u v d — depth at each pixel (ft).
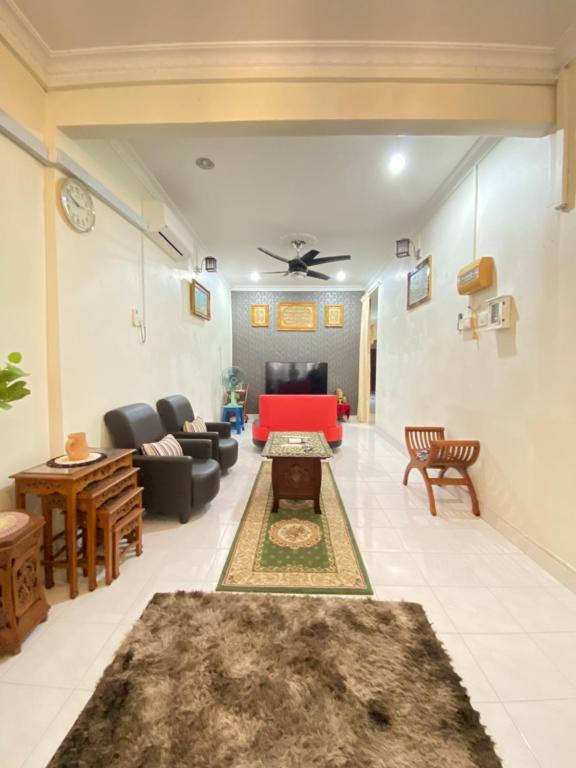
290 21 5.25
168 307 11.82
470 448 8.48
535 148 6.62
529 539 6.82
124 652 4.45
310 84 5.95
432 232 11.43
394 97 5.95
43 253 6.25
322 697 3.88
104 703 3.80
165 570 6.31
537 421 6.63
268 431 14.69
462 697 3.91
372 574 6.20
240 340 23.73
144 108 6.07
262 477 11.49
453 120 5.98
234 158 8.63
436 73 5.84
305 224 12.79
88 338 7.34
